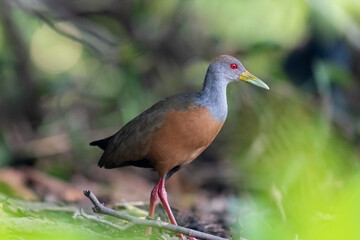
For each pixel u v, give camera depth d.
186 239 7.78
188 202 12.19
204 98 7.75
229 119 14.05
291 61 15.45
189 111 7.58
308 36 14.98
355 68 15.30
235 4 14.27
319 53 15.20
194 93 7.86
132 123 8.03
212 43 16.02
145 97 14.62
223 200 12.24
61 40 16.98
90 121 16.08
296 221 4.39
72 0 15.84
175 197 13.11
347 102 14.75
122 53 13.35
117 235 7.20
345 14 12.91
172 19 15.20
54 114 16.20
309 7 13.21
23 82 15.75
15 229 6.22
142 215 8.43
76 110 16.11
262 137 11.95
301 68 15.42
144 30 15.48
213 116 7.74
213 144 15.13
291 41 14.55
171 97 7.86
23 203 8.78
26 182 12.16
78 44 16.61
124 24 15.76
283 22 13.90
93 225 7.55
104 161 8.41
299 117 12.58
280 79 14.62
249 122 13.73
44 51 17.66
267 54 14.83
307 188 5.40
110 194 12.18
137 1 15.58
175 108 7.62
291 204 5.22
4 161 14.48
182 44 15.87
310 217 4.28
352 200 3.31
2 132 15.26
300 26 13.95
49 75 17.19
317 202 4.29
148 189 13.73
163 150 7.73
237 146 14.12
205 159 15.30
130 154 7.98
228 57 8.20
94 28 14.59
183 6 15.09
